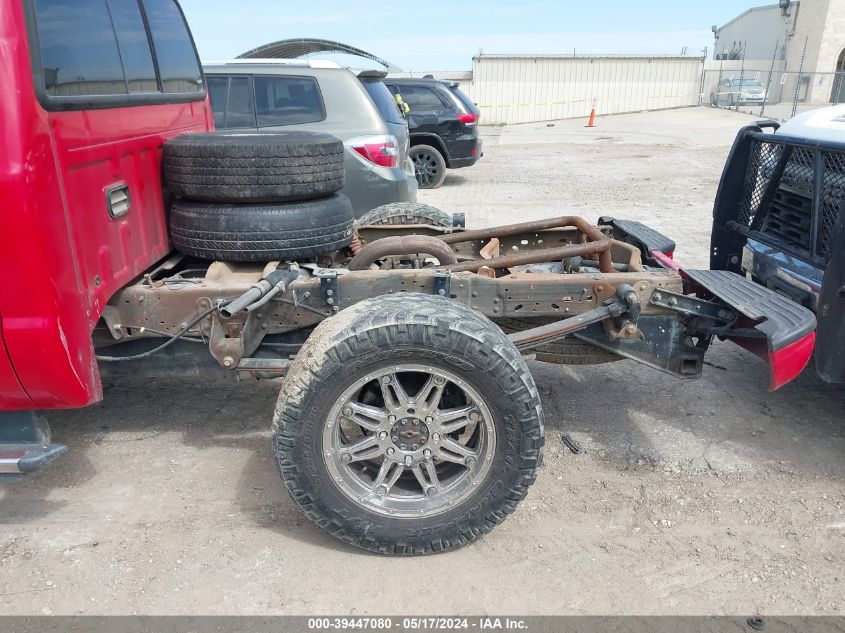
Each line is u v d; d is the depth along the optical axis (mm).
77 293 2494
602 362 3912
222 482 3416
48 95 2332
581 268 4438
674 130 25484
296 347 3418
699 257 7496
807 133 3846
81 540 2979
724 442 3805
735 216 4684
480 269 3594
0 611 2588
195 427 3941
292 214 3318
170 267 3469
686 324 3506
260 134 3521
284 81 6539
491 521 2822
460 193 12406
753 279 4430
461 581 2752
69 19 2570
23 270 2279
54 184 2340
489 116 34844
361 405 2746
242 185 3236
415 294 2873
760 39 46719
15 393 2510
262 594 2676
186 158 3248
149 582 2734
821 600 2654
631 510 3215
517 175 14781
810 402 4258
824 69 37656
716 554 2914
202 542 2973
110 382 4477
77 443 3756
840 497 3301
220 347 3057
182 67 3930
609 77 35125
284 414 2648
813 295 3762
